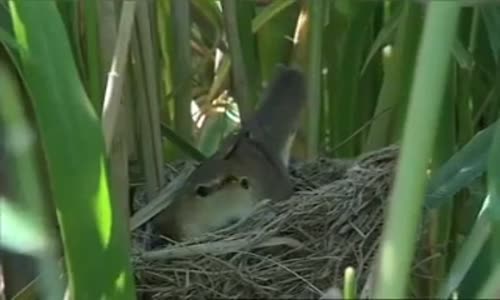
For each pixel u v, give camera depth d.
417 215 1.03
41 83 1.38
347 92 2.60
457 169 1.89
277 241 2.15
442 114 2.15
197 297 2.11
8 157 1.72
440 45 1.02
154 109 2.27
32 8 1.37
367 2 2.42
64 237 1.45
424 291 2.31
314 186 2.46
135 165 2.40
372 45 2.56
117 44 1.52
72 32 1.87
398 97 2.46
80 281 1.48
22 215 1.23
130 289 1.53
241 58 2.48
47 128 1.39
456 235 2.45
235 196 2.26
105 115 1.53
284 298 2.11
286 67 2.57
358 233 2.15
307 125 2.53
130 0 1.50
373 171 2.25
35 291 1.99
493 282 1.30
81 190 1.43
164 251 2.13
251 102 2.65
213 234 2.21
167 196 2.31
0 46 1.80
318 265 2.12
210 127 2.87
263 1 2.69
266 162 2.32
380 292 1.04
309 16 2.46
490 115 2.46
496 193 1.61
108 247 1.48
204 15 2.82
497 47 2.12
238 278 2.11
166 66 2.59
